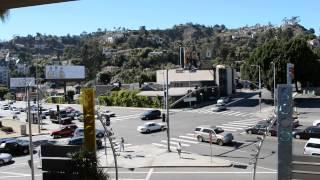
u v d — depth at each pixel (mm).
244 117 84062
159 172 44531
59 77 147500
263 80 102625
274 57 100062
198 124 77250
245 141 59438
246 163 46719
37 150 58875
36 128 83500
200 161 48062
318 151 46375
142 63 197500
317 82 103250
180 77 114750
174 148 57000
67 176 31609
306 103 99750
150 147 58125
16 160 54000
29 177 44562
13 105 141375
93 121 32719
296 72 99625
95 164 31875
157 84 117750
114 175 43688
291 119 27438
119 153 54188
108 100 117375
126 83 160000
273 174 41469
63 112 96562
